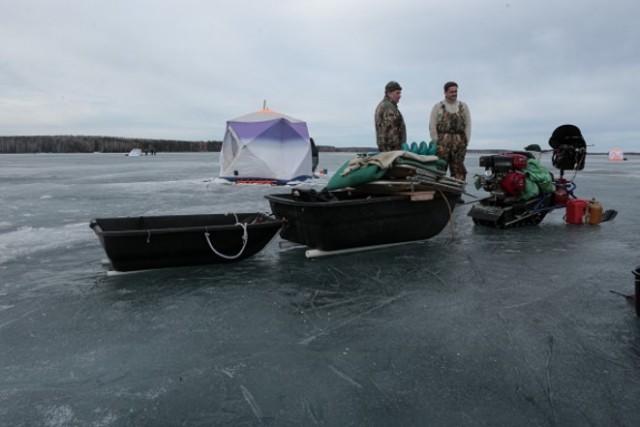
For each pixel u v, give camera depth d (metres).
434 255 4.91
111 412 2.02
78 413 2.01
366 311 3.22
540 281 3.93
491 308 3.27
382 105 6.66
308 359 2.50
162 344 2.70
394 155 4.93
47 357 2.54
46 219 7.42
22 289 3.77
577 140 7.14
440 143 7.66
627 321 3.00
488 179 6.78
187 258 4.34
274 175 14.53
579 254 4.96
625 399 2.08
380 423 1.93
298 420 1.95
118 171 24.25
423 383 2.24
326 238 4.73
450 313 3.17
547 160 45.00
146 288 3.78
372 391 2.17
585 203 7.02
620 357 2.49
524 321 3.02
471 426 1.90
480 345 2.65
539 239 5.81
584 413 1.98
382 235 5.09
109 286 3.84
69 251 5.18
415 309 3.26
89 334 2.85
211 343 2.71
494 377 2.29
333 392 2.17
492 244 5.49
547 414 1.98
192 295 3.59
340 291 3.68
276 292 3.65
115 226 4.52
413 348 2.62
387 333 2.84
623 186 14.17
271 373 2.35
